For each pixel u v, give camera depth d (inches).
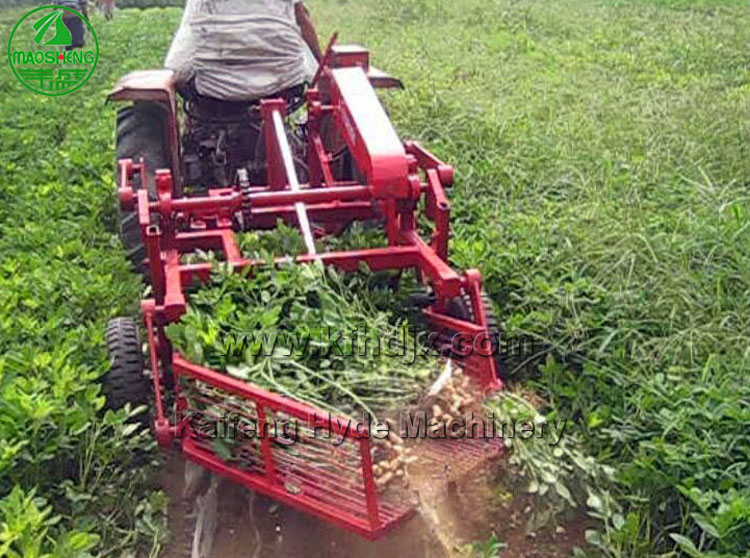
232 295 174.2
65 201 288.4
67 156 331.3
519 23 629.0
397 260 186.1
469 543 155.4
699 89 404.8
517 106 386.6
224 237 191.0
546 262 231.9
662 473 155.4
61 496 161.2
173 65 251.4
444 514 156.0
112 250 255.9
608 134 340.5
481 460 155.5
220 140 264.1
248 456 151.3
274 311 162.1
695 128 336.8
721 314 203.9
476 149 323.3
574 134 340.8
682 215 249.6
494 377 169.8
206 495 160.9
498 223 258.2
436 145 328.5
